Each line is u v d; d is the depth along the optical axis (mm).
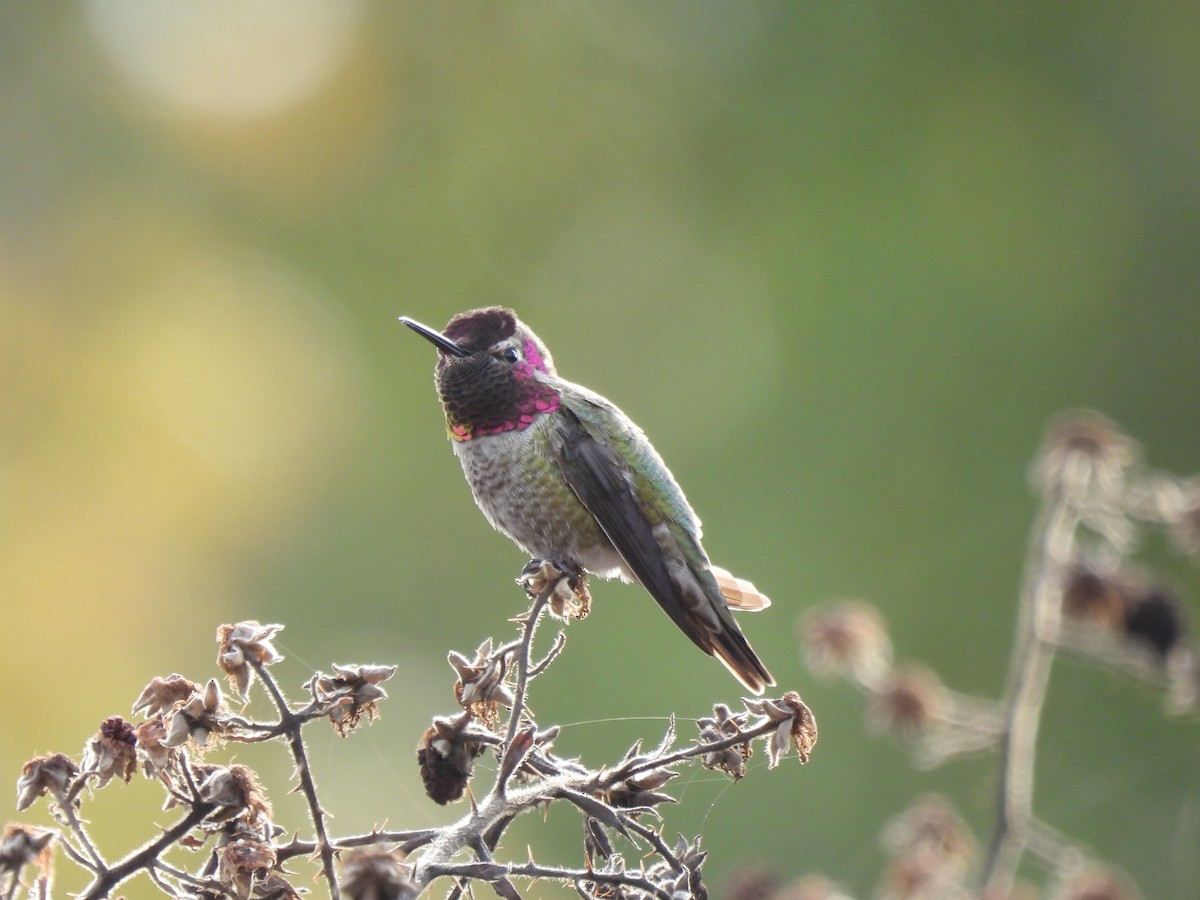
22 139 19875
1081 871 7027
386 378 18797
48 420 17391
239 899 4133
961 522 15758
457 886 4371
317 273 19812
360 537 17312
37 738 14336
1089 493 7477
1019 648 7301
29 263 19156
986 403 16172
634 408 17969
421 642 16422
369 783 12766
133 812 10953
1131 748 14078
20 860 4059
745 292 17781
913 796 13359
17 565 15719
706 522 16578
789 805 13336
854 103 18062
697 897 4516
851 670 8062
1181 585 13961
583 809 4496
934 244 17031
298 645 16406
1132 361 16250
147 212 19828
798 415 16609
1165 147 16969
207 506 16922
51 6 20391
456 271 19812
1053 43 17609
